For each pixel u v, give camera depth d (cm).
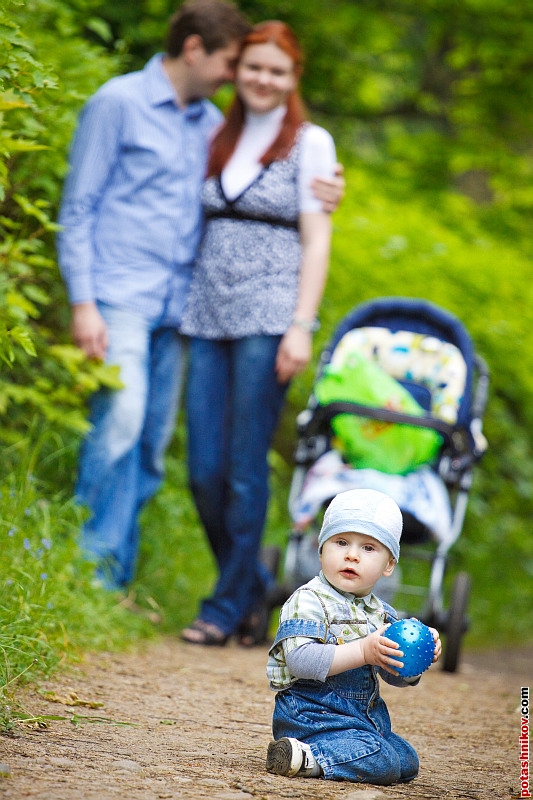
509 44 3306
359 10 3081
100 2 1697
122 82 1472
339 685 794
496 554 2861
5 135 980
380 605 817
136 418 1452
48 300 1291
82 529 1405
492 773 866
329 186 1453
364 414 1509
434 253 2617
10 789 648
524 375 2723
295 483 1593
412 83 3688
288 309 1448
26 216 1362
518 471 2836
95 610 1273
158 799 667
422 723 1079
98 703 948
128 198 1473
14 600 1077
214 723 951
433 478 1563
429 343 1664
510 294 2795
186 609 1670
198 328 1482
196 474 1488
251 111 1467
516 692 1427
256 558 1505
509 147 3650
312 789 731
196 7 1458
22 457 1395
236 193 1450
